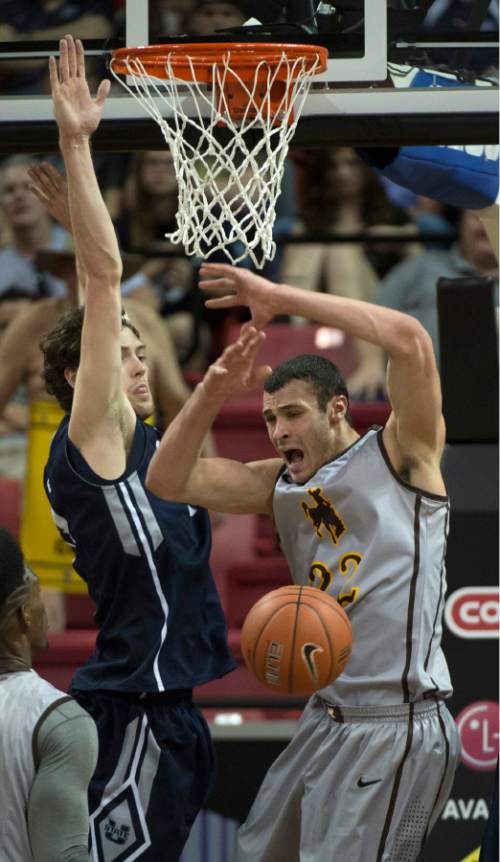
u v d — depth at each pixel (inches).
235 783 454.0
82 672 363.6
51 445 370.0
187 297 711.1
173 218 715.4
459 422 472.1
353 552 342.0
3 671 284.2
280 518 354.0
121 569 357.4
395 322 322.0
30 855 273.1
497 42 416.8
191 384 702.5
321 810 340.8
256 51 397.1
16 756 271.7
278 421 347.6
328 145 417.4
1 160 716.0
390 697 339.0
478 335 471.2
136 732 354.6
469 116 415.2
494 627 452.4
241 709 557.9
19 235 715.4
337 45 417.1
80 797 269.3
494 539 454.3
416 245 709.3
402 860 342.3
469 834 447.2
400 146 418.0
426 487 341.1
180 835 358.9
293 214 719.7
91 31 434.3
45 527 623.8
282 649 322.0
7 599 282.5
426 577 340.5
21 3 434.6
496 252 471.8
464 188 443.2
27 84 425.1
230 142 398.9
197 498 352.5
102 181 714.8
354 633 341.1
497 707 450.6
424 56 418.0
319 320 322.3
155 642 355.9
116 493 353.4
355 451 344.5
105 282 342.3
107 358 344.5
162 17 422.6
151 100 413.7
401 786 337.7
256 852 359.9
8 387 690.2
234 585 661.9
